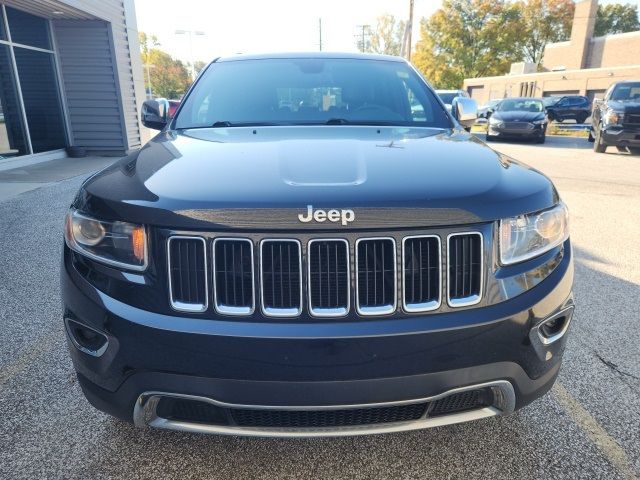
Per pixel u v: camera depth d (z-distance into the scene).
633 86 12.64
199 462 2.00
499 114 16.31
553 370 1.83
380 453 2.06
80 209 1.76
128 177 1.83
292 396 1.56
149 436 2.15
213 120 2.76
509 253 1.67
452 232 1.59
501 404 1.74
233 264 1.56
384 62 3.27
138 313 1.60
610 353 2.87
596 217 6.06
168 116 3.09
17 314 3.36
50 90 11.57
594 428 2.22
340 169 1.78
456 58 43.06
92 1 10.73
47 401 2.40
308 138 2.30
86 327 1.69
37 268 4.25
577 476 1.94
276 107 2.84
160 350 1.58
